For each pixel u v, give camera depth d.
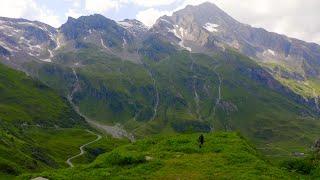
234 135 62.69
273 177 42.94
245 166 46.38
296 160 52.28
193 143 58.38
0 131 191.88
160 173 44.44
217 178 41.94
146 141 63.00
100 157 54.56
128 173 45.47
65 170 48.59
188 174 43.75
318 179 45.69
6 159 134.12
